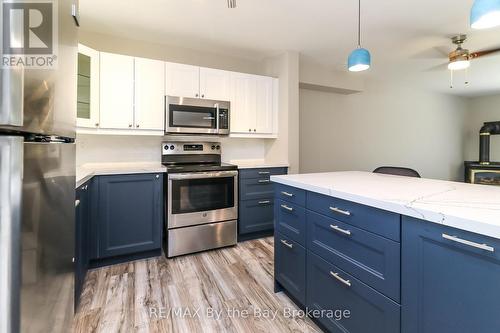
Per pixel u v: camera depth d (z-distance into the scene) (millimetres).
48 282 788
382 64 3832
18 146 594
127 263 2471
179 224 2627
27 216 634
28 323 644
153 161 3061
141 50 2982
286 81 3322
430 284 966
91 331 1548
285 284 1864
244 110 3229
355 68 2068
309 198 1613
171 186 2572
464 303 867
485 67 3967
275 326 1616
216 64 3400
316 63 3830
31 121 657
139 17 2447
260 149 3773
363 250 1254
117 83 2541
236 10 2328
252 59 3617
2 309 580
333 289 1442
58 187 887
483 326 820
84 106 2381
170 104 2740
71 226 1065
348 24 2607
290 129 3338
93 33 2752
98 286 2045
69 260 1037
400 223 1073
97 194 2283
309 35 2855
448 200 1108
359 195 1236
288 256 1830
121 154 2906
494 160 5957
